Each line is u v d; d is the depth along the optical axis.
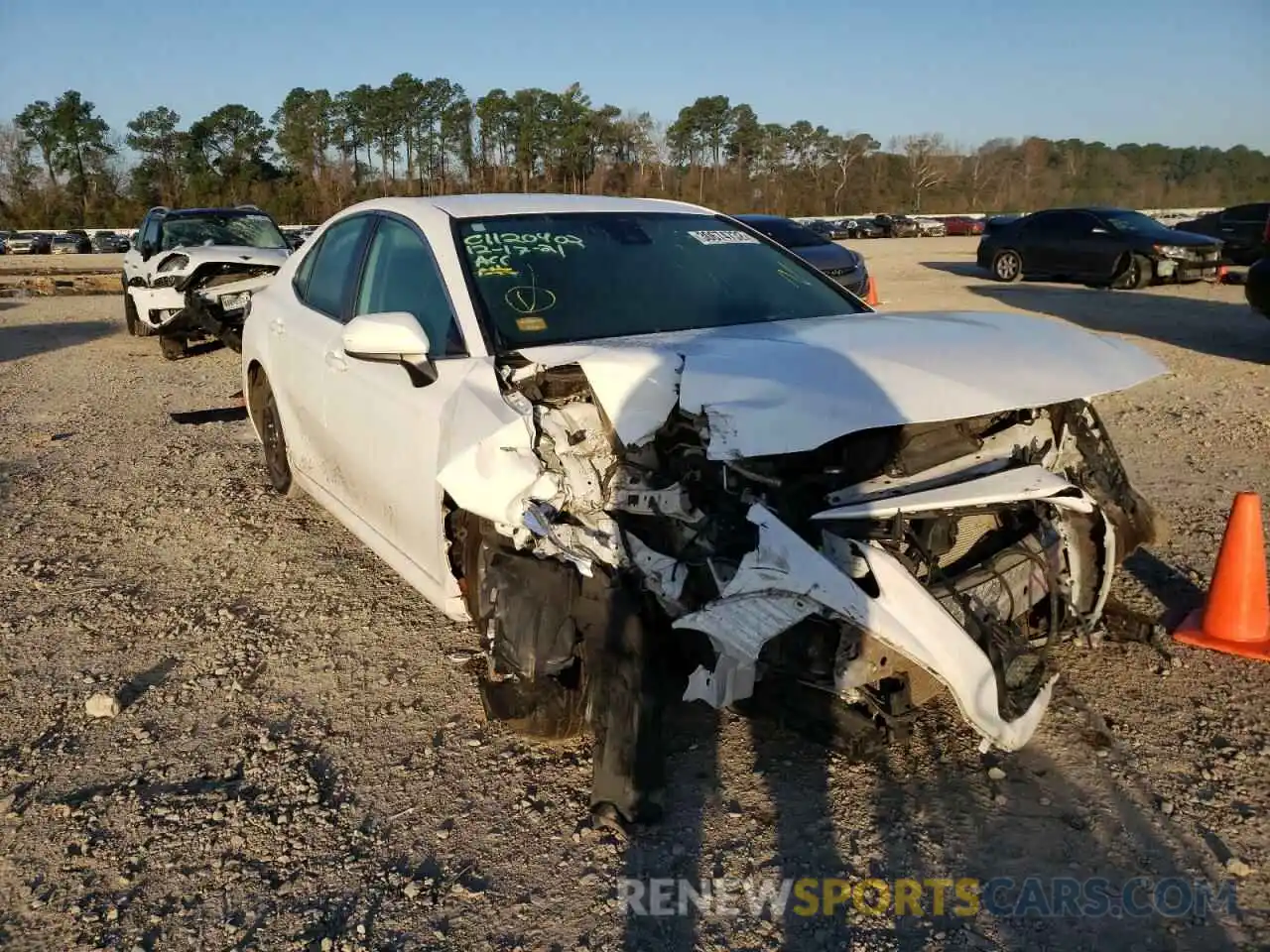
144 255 12.79
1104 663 3.85
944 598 2.90
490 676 3.44
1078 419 3.68
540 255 3.94
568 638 3.04
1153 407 8.07
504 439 3.12
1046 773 3.19
